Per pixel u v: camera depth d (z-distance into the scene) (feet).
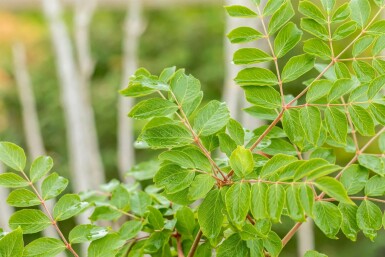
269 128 4.20
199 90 4.08
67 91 12.82
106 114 23.76
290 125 4.17
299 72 4.17
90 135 12.42
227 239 4.16
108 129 23.79
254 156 4.22
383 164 4.33
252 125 8.21
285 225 16.46
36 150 14.46
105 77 25.54
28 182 4.20
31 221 4.17
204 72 23.70
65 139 23.97
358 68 4.26
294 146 4.47
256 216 3.89
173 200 4.09
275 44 4.18
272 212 3.85
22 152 4.19
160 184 4.01
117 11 26.63
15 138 23.45
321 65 4.66
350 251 17.53
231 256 4.14
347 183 4.33
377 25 4.24
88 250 4.14
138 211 4.60
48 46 24.91
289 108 4.17
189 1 24.32
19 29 23.67
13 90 24.08
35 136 14.48
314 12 4.19
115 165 23.18
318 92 4.10
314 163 3.79
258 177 3.95
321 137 4.39
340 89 4.09
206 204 4.06
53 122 23.99
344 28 4.19
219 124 4.07
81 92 12.78
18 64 15.62
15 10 23.45
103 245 4.15
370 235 4.23
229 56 8.73
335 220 4.08
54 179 4.25
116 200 4.66
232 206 3.92
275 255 4.17
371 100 4.14
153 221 4.42
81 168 12.06
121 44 26.09
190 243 4.49
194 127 4.08
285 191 3.84
